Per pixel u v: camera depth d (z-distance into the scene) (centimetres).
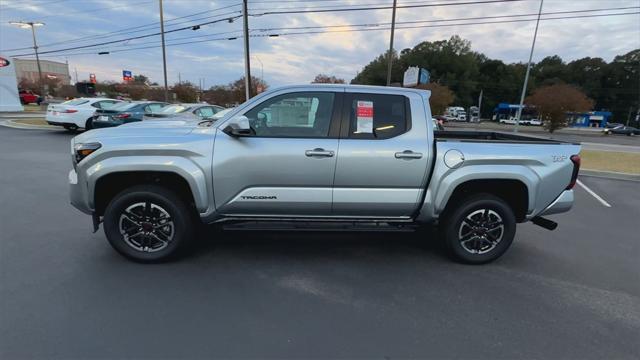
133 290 328
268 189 371
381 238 484
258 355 251
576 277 387
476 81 9319
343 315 302
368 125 378
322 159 366
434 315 306
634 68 8994
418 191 384
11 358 239
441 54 8938
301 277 365
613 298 345
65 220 505
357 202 379
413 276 376
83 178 357
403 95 388
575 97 4178
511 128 5519
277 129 373
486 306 323
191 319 289
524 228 550
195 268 376
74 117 1460
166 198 368
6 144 1210
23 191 650
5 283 333
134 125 428
